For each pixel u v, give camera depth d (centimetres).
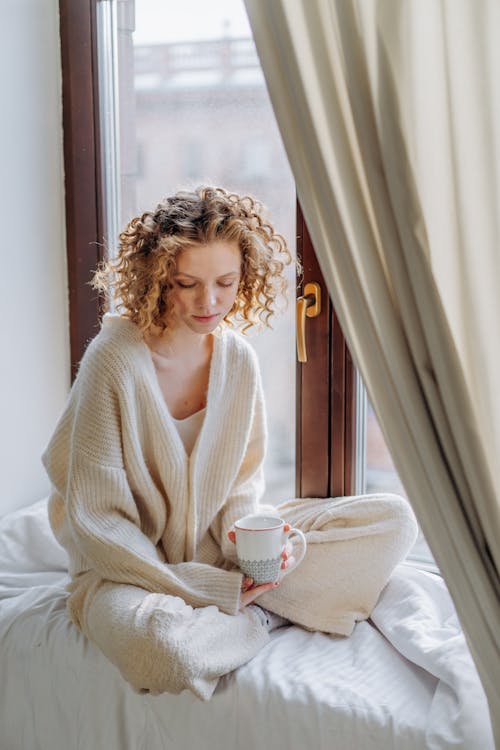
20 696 152
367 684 138
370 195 94
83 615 146
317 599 160
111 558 145
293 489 202
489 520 98
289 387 197
